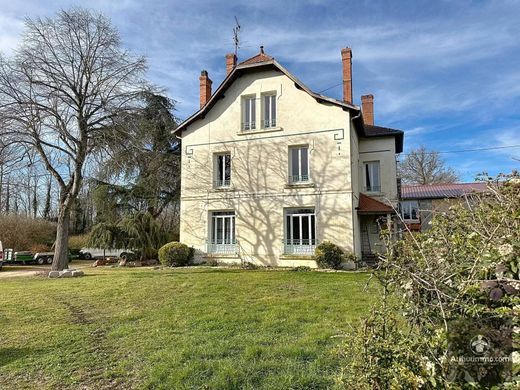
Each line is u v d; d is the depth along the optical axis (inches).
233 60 846.5
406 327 107.1
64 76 662.5
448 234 111.7
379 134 791.7
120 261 906.1
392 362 100.5
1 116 617.9
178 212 1203.2
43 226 1384.1
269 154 717.9
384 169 790.5
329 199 667.4
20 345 221.6
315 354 185.8
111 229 860.6
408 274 102.1
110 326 258.1
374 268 126.9
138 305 322.0
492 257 87.7
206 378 163.2
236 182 732.7
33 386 165.6
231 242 732.0
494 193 109.0
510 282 82.5
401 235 120.6
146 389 157.2
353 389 107.5
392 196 773.9
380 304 119.6
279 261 681.0
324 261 624.7
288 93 719.1
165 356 190.1
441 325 90.3
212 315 271.1
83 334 239.1
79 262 1204.5
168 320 264.7
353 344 116.1
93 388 161.3
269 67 733.3
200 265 721.0
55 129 660.7
